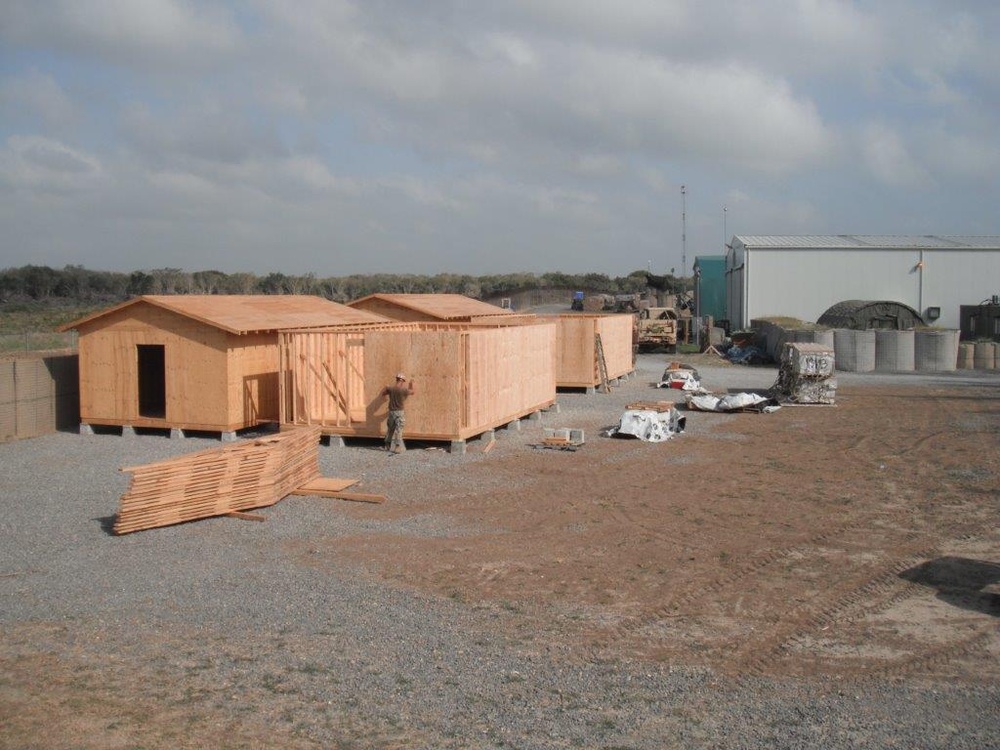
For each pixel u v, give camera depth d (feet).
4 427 60.49
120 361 62.85
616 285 371.97
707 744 20.26
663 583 32.22
